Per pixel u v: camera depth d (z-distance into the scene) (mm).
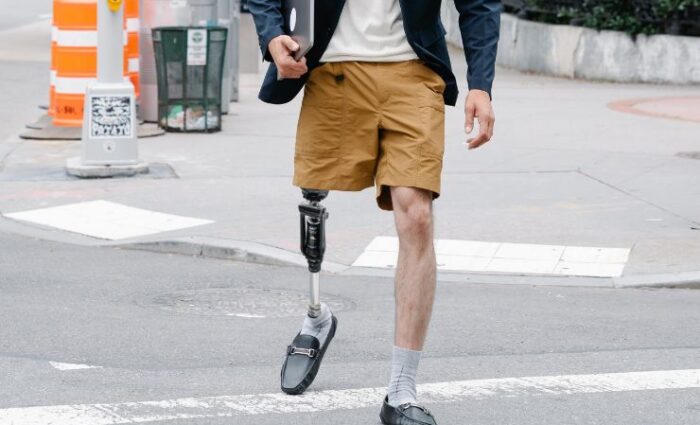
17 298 11070
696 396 8273
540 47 35094
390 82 7305
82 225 14516
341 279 12242
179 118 21812
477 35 7293
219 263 12961
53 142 20703
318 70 7445
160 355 9195
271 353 9305
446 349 9523
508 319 10594
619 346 9672
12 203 15672
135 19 22141
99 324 10148
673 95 29844
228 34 24094
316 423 7535
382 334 9984
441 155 7270
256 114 24812
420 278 7207
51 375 8578
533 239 13781
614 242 13609
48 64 33531
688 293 11781
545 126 23328
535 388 8406
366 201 15844
